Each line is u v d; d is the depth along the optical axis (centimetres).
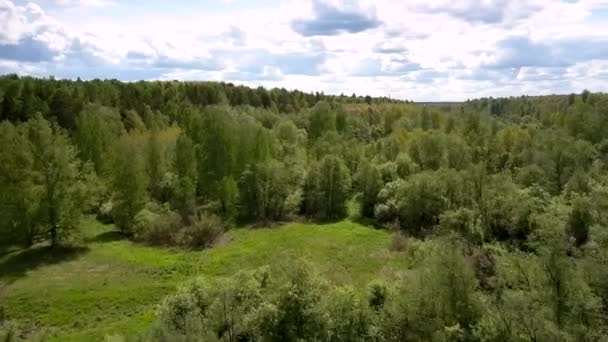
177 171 7794
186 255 5769
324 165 7744
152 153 8025
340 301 3091
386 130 14375
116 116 10500
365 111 16188
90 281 4900
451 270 3139
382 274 4772
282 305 2948
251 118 10288
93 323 3994
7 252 5850
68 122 10456
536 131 10969
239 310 2945
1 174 5822
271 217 7594
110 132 8569
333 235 6438
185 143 7675
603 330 2850
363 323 3070
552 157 7725
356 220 7425
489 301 3275
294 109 16512
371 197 7694
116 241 6425
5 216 5806
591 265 3170
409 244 5697
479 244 5256
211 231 6419
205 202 7750
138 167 6962
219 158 7738
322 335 2933
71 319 4075
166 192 7856
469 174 6481
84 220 6638
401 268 4959
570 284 2886
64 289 4666
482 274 3969
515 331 2803
